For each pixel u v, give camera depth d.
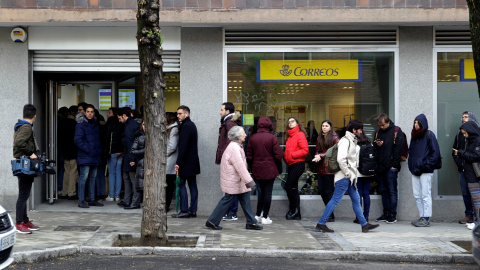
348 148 8.44
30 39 10.38
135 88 12.82
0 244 5.44
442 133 10.55
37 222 9.16
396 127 9.71
